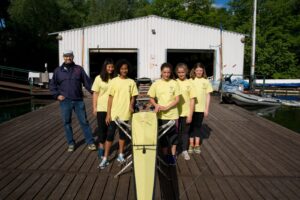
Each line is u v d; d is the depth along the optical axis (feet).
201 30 55.67
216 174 14.19
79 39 53.93
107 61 15.33
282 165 15.58
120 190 12.19
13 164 14.99
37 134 21.02
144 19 54.49
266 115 40.52
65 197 11.59
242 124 25.86
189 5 127.24
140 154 11.35
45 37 97.25
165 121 14.61
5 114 41.78
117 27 54.29
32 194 11.80
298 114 41.04
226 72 57.00
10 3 91.25
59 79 16.39
